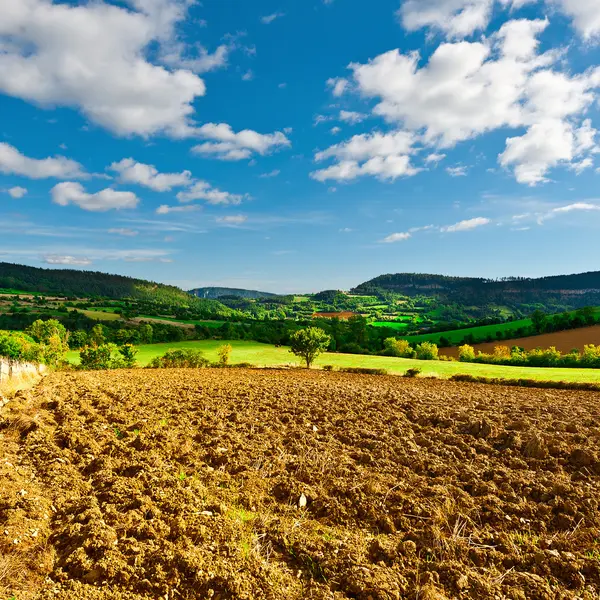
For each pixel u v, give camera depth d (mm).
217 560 5676
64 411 13336
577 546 6434
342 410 15516
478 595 5273
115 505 7234
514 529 6984
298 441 11367
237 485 8383
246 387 21656
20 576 5270
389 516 7258
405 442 11453
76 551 5746
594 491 8266
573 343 75438
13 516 6441
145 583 5164
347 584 5340
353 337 100875
